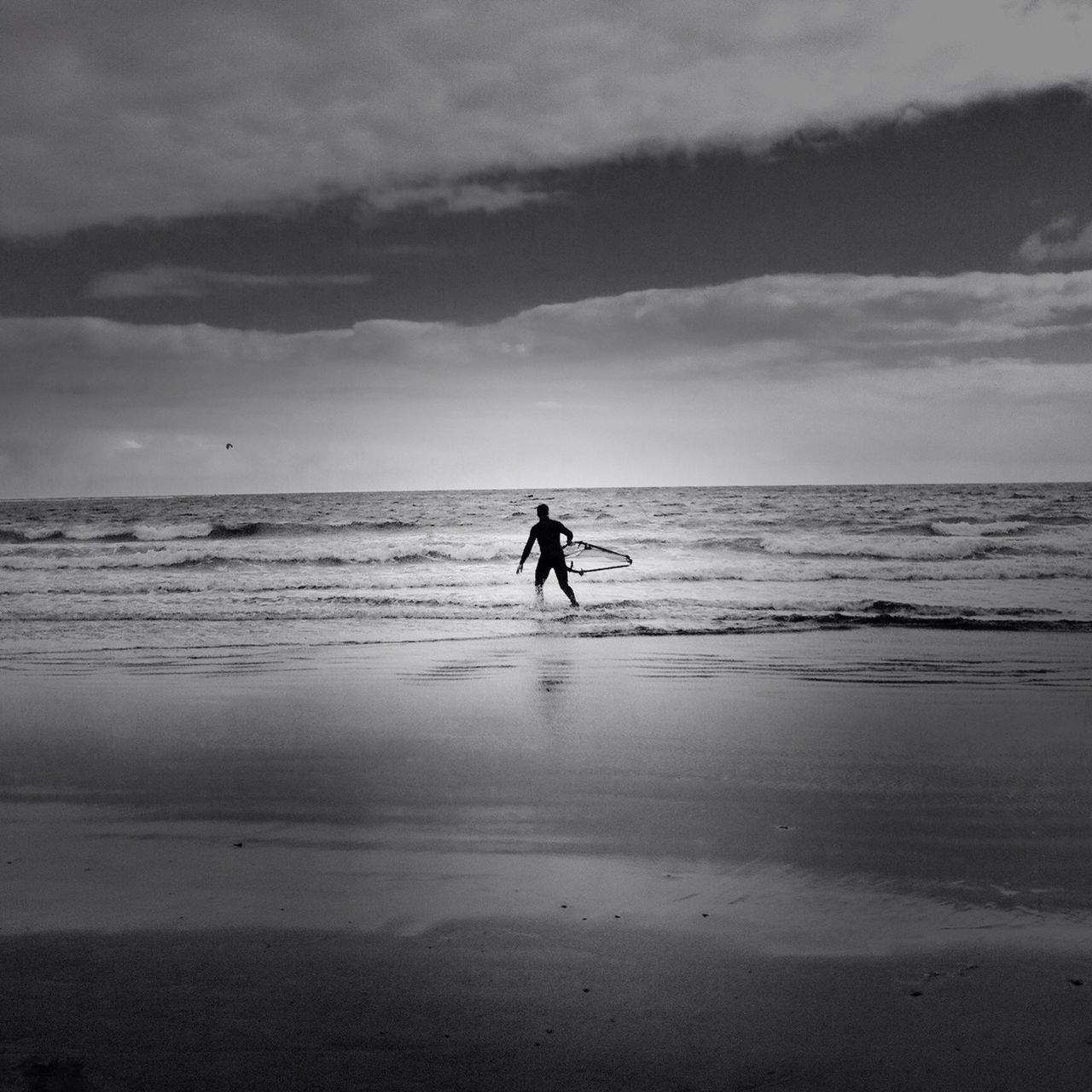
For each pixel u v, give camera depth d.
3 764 5.81
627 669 9.36
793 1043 2.58
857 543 24.28
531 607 14.38
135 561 22.27
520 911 3.51
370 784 5.31
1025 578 17.52
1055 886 3.69
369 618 13.55
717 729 6.67
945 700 7.67
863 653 10.20
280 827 4.58
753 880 3.80
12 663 9.97
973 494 62.69
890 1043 2.57
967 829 4.41
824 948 3.17
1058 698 7.74
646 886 3.76
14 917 3.51
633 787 5.19
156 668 9.62
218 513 55.34
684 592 16.03
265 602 15.20
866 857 4.05
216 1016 2.76
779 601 14.73
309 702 7.79
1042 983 2.90
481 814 4.75
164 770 5.66
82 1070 2.49
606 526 35.56
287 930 3.37
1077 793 4.99
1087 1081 2.39
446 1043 2.60
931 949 3.15
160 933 3.35
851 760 5.73
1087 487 80.50
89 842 4.38
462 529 36.69
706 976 2.98
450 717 7.13
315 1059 2.53
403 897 3.68
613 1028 2.67
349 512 54.75
